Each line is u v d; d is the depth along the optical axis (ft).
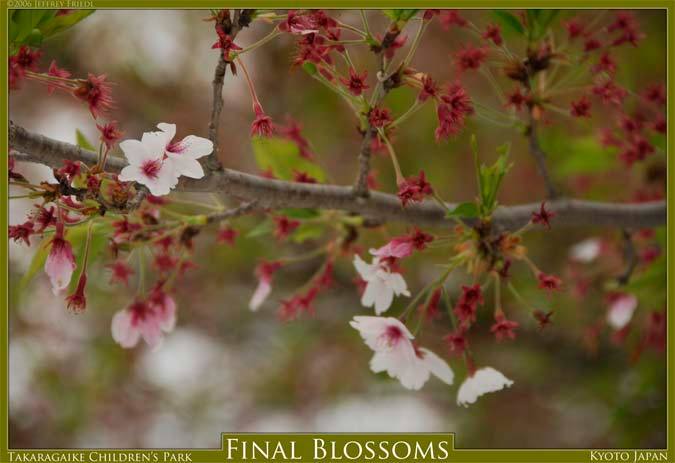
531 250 4.99
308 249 5.00
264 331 5.69
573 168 4.57
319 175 4.16
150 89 5.17
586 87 4.14
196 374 5.93
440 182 5.18
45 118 5.00
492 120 4.12
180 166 3.76
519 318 4.98
